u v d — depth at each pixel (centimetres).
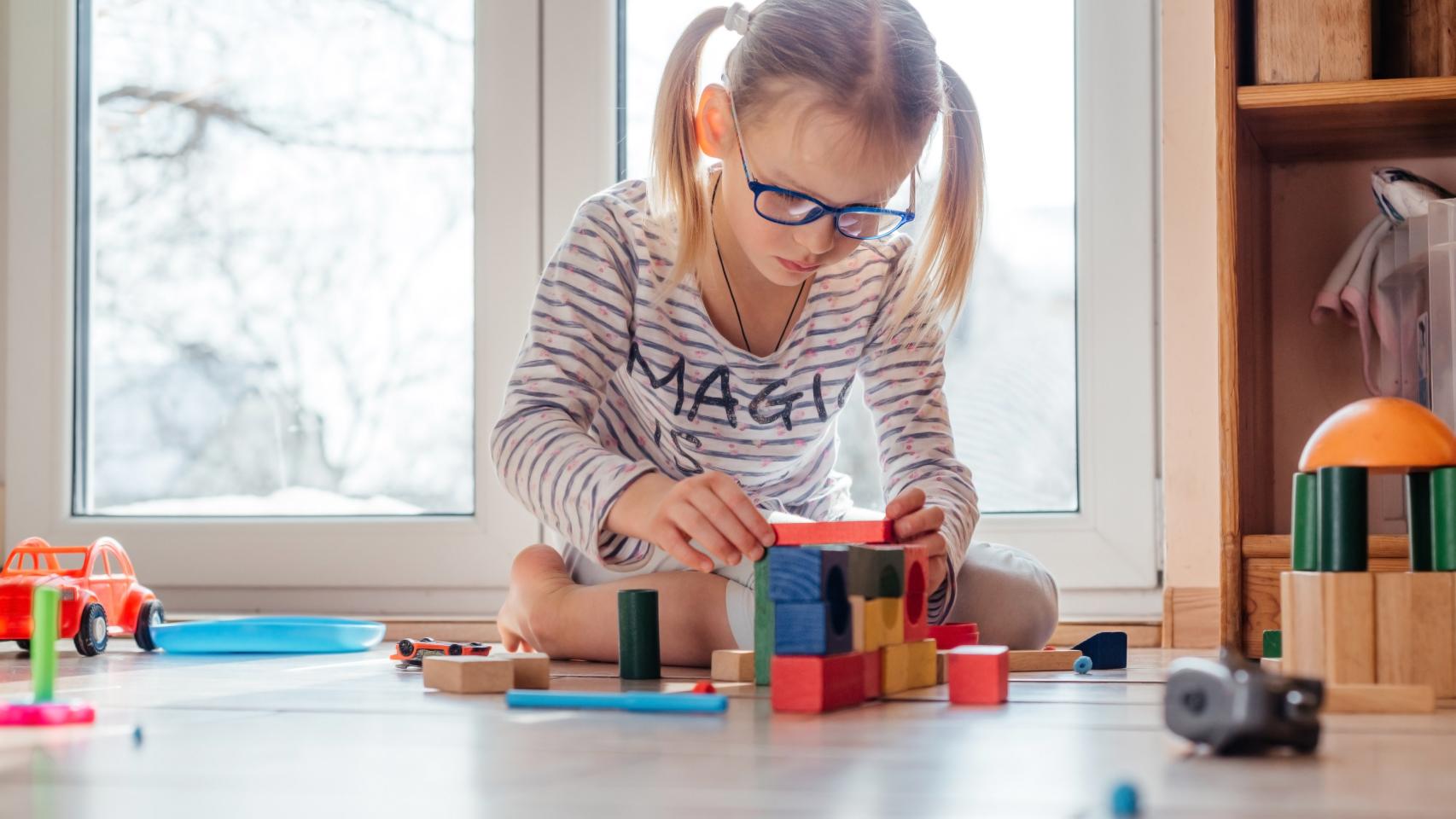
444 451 199
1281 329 178
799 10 119
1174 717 64
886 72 116
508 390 128
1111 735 70
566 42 194
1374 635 88
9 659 132
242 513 203
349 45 204
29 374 203
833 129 114
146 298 206
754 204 120
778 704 81
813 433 141
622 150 196
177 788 55
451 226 201
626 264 134
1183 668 64
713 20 129
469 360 199
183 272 206
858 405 191
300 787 55
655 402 136
